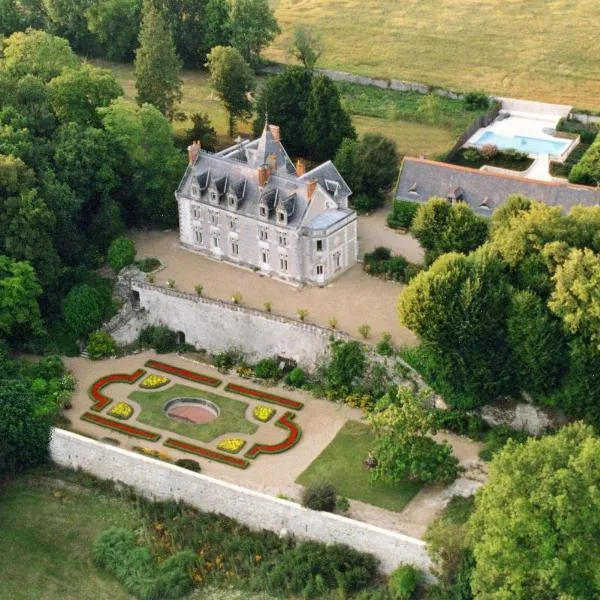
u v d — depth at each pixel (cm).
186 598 13212
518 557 11394
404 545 13112
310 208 17338
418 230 17138
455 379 15225
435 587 12900
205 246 18900
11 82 19625
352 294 17512
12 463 15112
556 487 11312
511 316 14688
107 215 18825
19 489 14988
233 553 13700
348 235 17950
